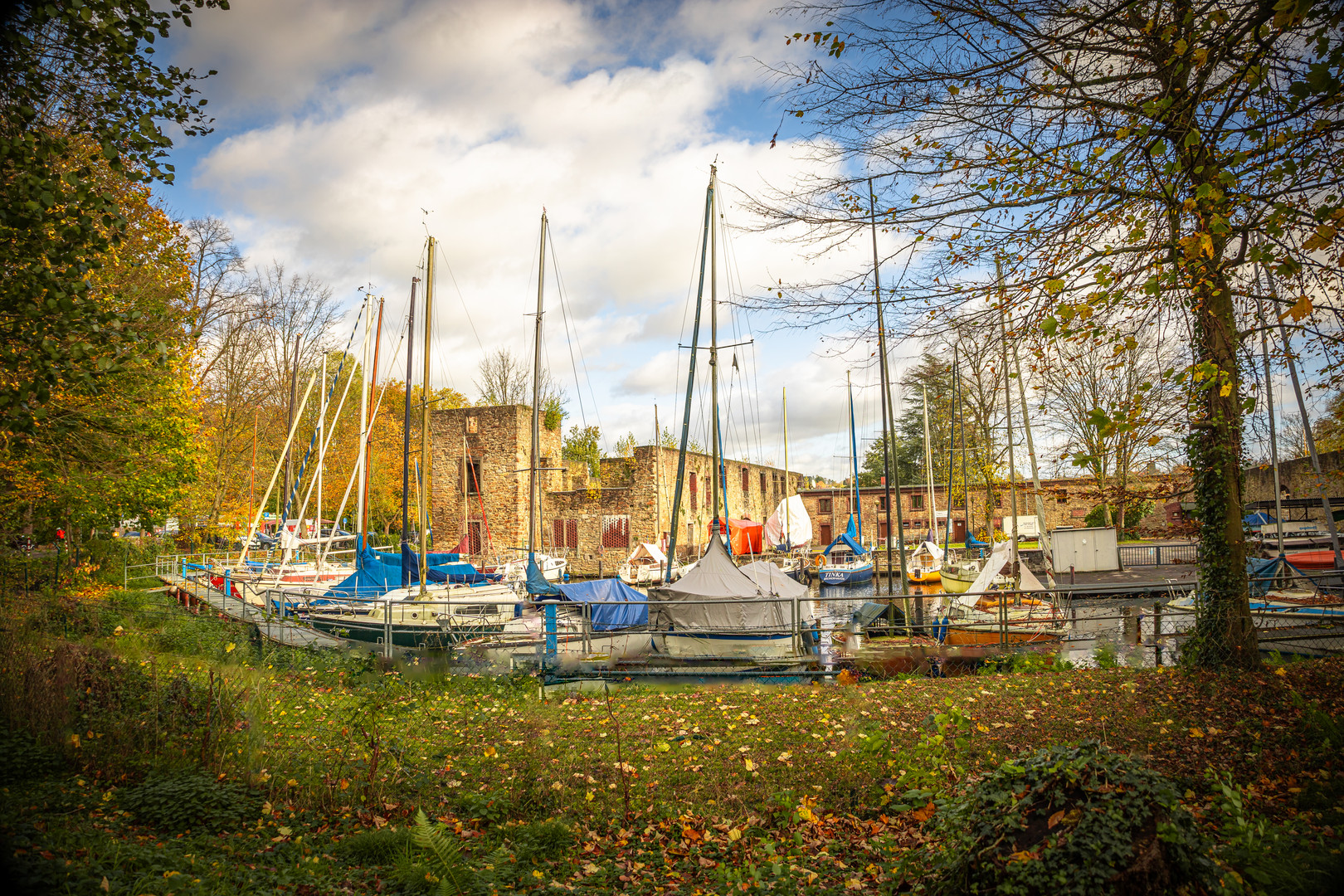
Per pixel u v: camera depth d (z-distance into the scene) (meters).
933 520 41.91
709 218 25.00
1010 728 8.80
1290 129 6.19
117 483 19.20
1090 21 6.11
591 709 11.91
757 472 60.34
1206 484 11.30
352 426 48.81
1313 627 13.55
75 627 16.20
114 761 7.53
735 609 17.36
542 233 26.64
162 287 14.52
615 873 5.80
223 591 25.47
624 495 44.56
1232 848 4.67
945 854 4.48
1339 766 6.64
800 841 6.31
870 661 14.88
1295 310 4.84
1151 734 8.15
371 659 15.65
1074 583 27.20
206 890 4.72
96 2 6.72
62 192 6.71
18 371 7.43
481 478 45.34
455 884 5.16
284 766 8.00
